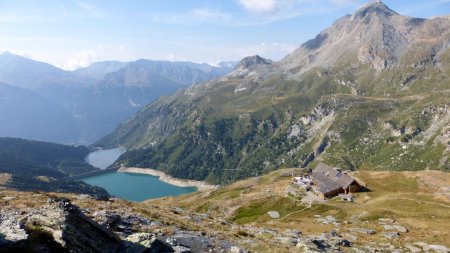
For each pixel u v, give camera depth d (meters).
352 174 181.12
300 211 122.62
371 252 54.31
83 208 47.97
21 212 37.88
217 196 186.12
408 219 94.31
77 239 25.17
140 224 43.69
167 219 52.34
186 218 61.59
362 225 90.75
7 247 21.88
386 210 104.44
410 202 115.69
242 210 133.88
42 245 23.25
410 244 66.44
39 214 27.27
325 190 143.00
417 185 155.88
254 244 42.66
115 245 27.72
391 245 64.88
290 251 41.69
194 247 36.88
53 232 24.73
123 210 52.47
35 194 56.66
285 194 147.25
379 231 82.94
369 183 162.00
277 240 50.78
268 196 143.00
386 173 178.88
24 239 22.81
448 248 63.88
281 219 115.44
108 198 68.44
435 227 84.62
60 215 26.42
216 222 66.06
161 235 39.81
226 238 44.66
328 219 104.19
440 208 105.62
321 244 51.47
